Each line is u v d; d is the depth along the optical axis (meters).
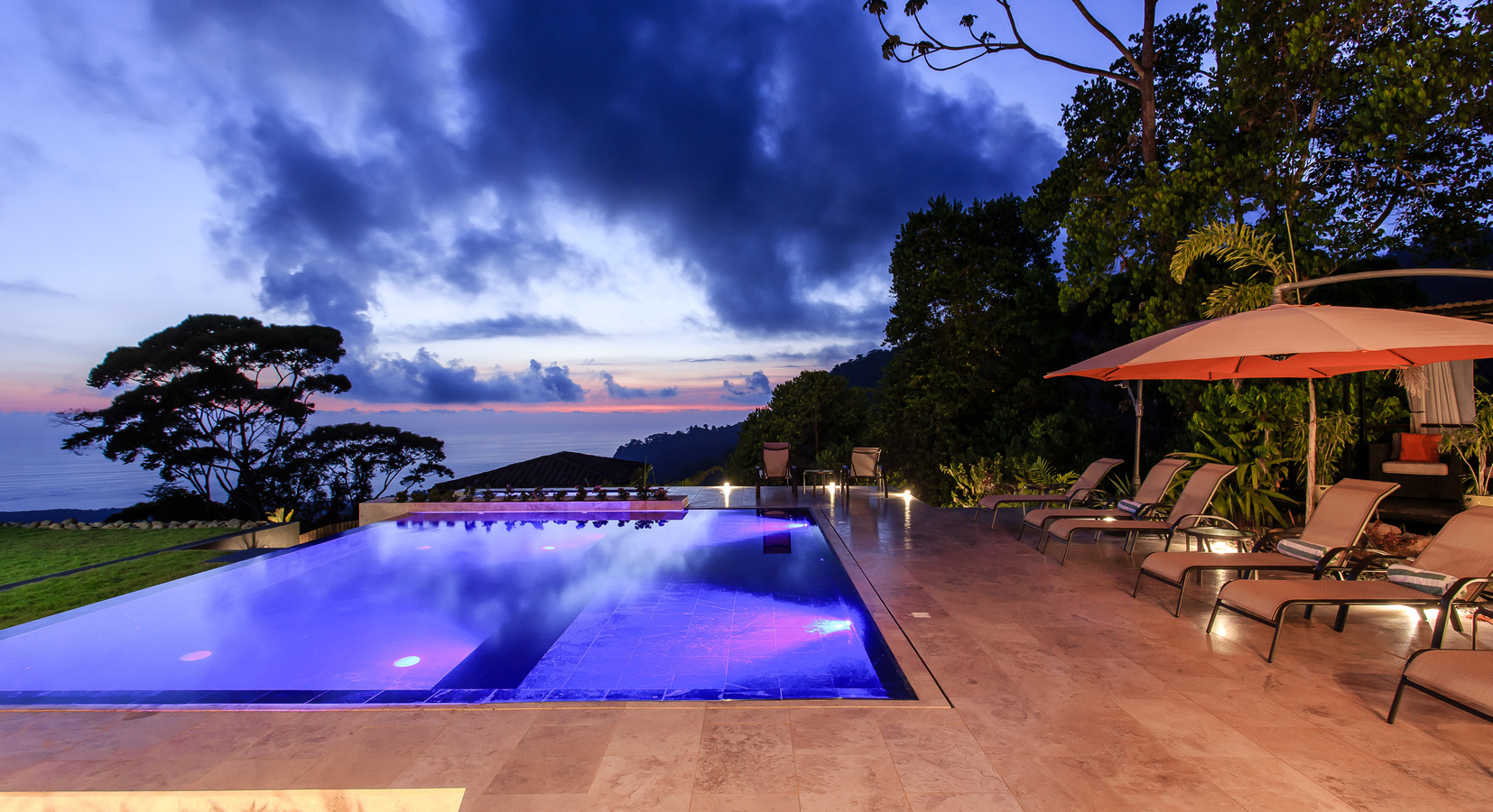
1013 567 5.85
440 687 3.62
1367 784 2.33
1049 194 13.82
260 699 3.19
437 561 6.84
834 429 29.28
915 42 11.88
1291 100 8.73
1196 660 3.58
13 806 2.29
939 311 18.22
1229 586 3.94
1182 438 9.78
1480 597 3.41
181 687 3.70
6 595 6.96
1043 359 16.97
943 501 17.22
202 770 2.47
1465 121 7.19
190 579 6.00
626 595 5.43
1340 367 5.47
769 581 5.80
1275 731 2.75
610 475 11.17
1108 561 6.09
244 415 22.47
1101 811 2.17
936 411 17.62
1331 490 4.71
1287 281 6.90
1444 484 6.18
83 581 7.50
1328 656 3.63
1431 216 9.23
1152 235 9.95
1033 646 3.83
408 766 2.48
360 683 3.74
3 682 3.77
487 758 2.54
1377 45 7.96
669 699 3.21
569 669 3.81
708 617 4.76
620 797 2.26
